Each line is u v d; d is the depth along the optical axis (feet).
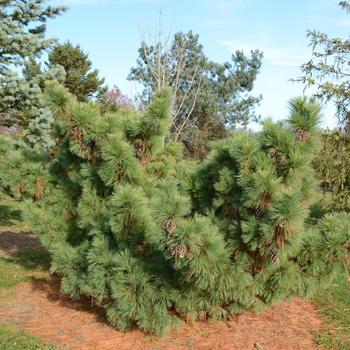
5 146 19.44
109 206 15.69
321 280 14.52
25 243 27.78
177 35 67.77
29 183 18.07
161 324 13.89
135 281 13.47
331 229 14.23
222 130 71.51
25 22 34.12
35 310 16.72
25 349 13.20
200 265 11.98
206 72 74.33
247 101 74.02
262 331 15.76
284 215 11.69
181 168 17.80
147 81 69.15
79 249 16.03
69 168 18.02
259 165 12.85
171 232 11.41
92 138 15.47
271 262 13.46
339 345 14.83
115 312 14.64
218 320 16.08
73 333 14.89
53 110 15.85
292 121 13.28
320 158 24.39
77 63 74.74
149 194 15.52
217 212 15.23
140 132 15.83
